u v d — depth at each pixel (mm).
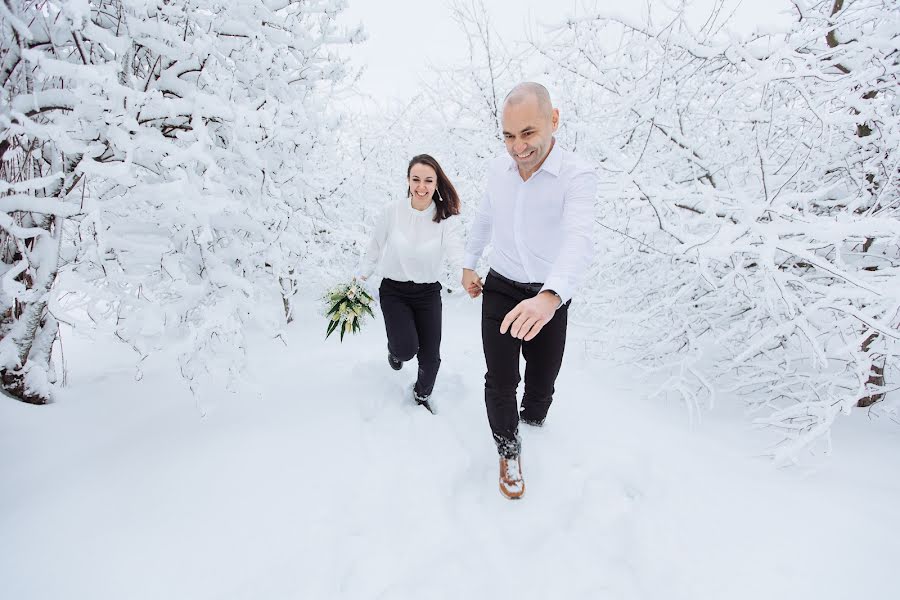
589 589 1404
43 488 1562
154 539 1436
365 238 3008
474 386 2748
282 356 3025
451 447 2057
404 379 2756
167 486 1656
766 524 1600
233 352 1921
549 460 2006
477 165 5004
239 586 1312
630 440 2152
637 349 2902
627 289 2918
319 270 3270
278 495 1665
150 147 1505
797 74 1963
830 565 1415
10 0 1287
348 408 2322
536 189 1721
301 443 1981
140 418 2033
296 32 2213
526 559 1522
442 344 3596
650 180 2857
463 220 5078
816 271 2531
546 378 2059
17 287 1453
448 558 1474
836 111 2469
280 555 1420
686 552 1513
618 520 1678
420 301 2430
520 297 1896
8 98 1459
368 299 2844
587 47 3424
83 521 1466
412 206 2371
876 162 2387
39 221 1653
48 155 1638
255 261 2150
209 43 1696
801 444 1808
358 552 1464
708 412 2496
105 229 1658
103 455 1765
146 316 1650
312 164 2326
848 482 1801
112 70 1342
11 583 1246
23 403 1902
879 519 1581
